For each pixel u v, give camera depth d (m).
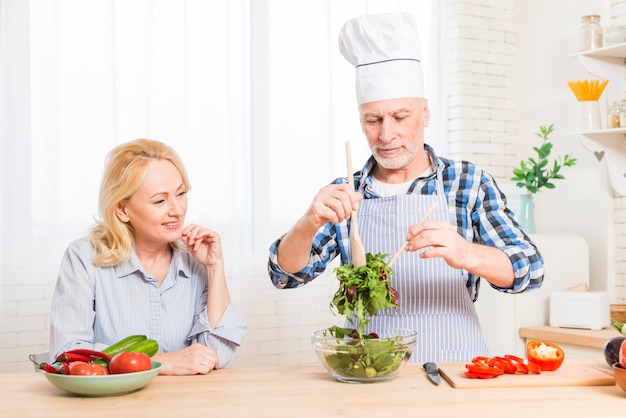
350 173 1.89
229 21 3.81
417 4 4.21
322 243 2.31
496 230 2.21
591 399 1.51
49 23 3.48
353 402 1.49
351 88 4.06
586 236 3.77
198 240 2.20
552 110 4.05
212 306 2.18
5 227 3.43
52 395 1.61
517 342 3.47
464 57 4.23
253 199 3.91
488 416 1.37
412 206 2.26
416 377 1.74
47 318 3.49
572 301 3.38
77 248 2.20
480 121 4.26
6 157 3.42
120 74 3.60
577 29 3.88
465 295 2.23
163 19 3.68
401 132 2.19
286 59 3.95
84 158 3.53
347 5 4.05
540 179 3.70
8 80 3.42
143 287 2.21
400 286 2.22
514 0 4.34
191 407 1.46
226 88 3.79
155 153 2.15
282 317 3.95
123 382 1.56
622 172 3.54
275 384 1.69
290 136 3.96
